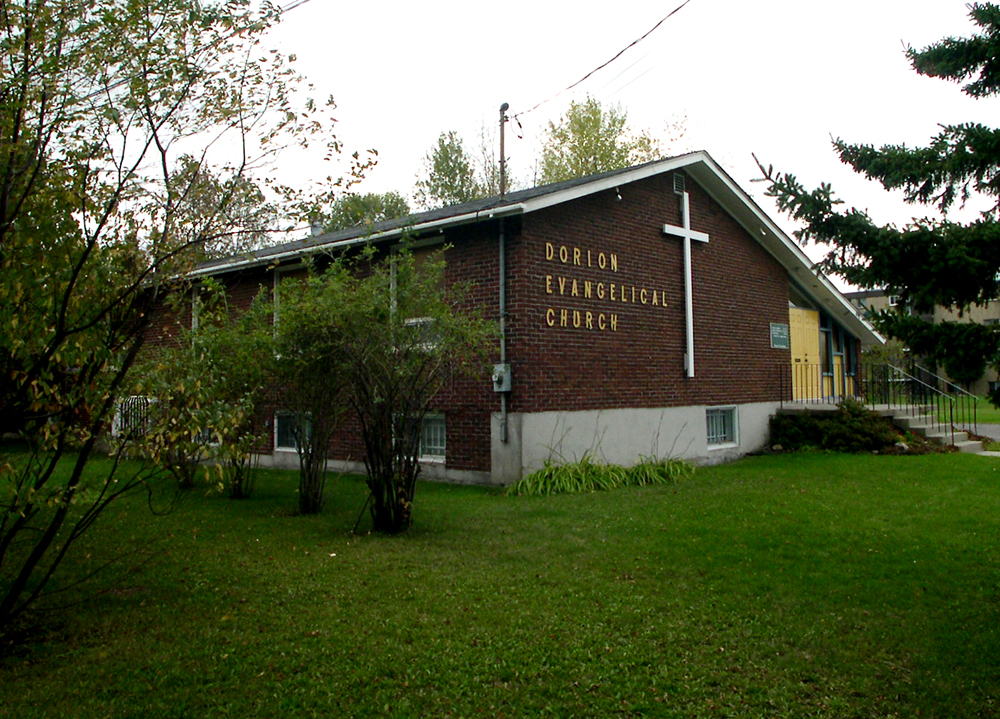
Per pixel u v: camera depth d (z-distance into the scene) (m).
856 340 20.80
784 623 5.81
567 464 12.17
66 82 5.38
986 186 5.53
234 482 11.30
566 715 4.47
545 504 10.34
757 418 16.97
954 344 5.00
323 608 6.17
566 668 5.04
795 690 4.76
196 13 5.66
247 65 5.96
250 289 16.03
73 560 7.72
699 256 15.74
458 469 12.63
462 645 5.38
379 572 7.15
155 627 5.78
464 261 12.69
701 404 15.45
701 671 5.00
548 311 12.39
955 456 14.38
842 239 5.37
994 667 5.05
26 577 5.38
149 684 4.80
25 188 5.26
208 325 7.62
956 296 5.13
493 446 12.15
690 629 5.70
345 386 9.16
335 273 9.15
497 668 5.02
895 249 5.19
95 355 5.23
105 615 6.04
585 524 9.01
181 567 7.39
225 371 8.56
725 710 4.50
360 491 11.92
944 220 5.14
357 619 5.91
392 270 9.27
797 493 10.86
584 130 39.91
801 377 18.70
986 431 21.36
